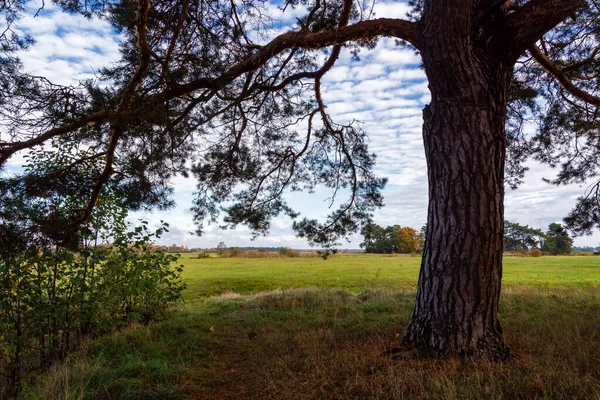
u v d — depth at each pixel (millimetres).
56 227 4559
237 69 5922
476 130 4336
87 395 3945
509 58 4582
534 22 4262
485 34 4480
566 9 4148
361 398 3439
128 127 5059
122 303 7281
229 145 8164
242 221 8273
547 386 3309
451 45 4309
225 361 5215
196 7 6008
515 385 3373
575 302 8562
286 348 5496
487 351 4105
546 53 8086
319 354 4965
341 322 7008
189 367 4941
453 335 4211
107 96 5121
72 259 5871
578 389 3205
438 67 4418
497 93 4477
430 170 4680
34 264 5754
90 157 5742
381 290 11336
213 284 19703
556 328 5418
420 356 4285
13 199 4445
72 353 5957
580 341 4727
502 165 4473
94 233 6637
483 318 4219
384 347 4914
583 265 33719
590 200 8375
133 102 5145
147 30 5656
